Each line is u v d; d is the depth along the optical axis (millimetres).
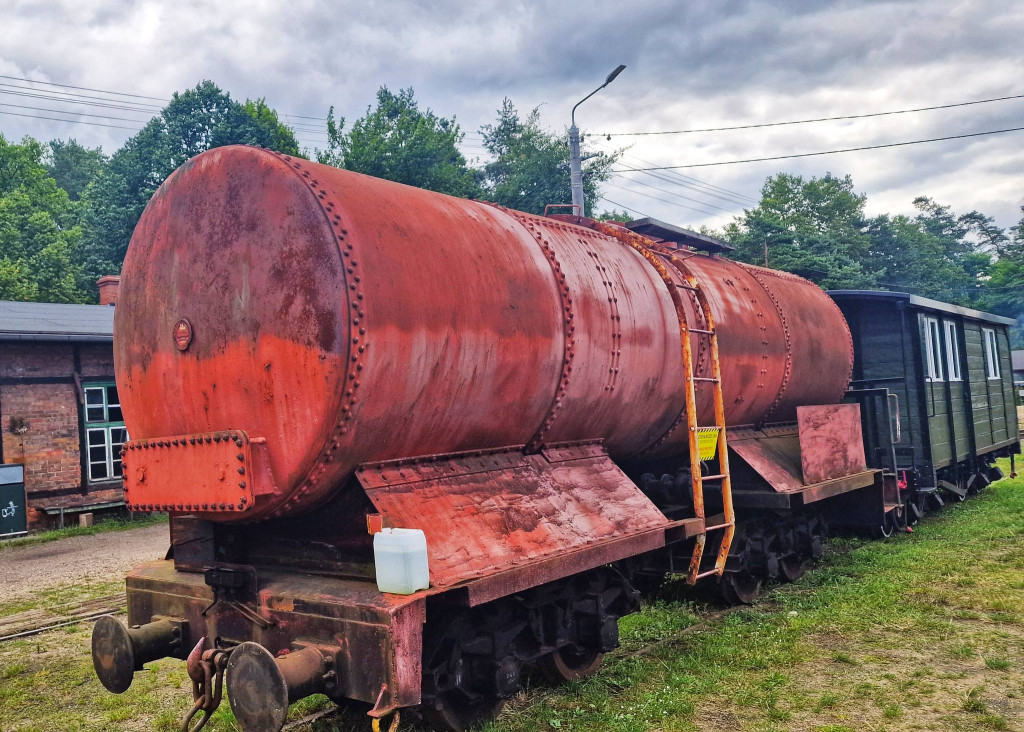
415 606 3625
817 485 7559
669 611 7113
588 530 4969
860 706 4852
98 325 16594
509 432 5000
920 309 10594
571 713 4863
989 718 4555
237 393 4012
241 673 3529
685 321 5996
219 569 4172
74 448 15250
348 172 4461
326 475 3922
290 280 3869
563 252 5605
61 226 44938
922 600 7113
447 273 4402
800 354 8469
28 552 12531
